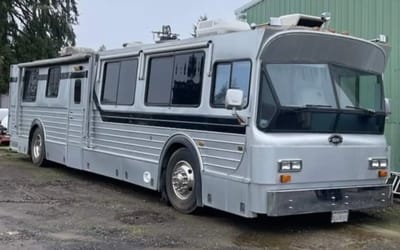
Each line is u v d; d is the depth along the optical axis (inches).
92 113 395.5
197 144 289.9
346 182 268.8
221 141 271.6
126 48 357.4
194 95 293.7
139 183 340.8
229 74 270.2
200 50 292.0
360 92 278.5
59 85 448.8
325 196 261.0
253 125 250.8
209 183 279.7
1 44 1130.0
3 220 278.7
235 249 235.0
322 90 264.7
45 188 378.0
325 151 259.9
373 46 281.0
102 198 345.1
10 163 509.7
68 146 430.6
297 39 257.6
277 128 251.0
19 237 245.8
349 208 269.7
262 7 476.7
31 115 502.6
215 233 262.5
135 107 343.9
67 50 434.0
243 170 256.8
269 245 243.8
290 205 249.8
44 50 1175.6
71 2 1256.2
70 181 411.2
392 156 363.9
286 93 254.4
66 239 244.4
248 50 258.2
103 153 379.9
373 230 272.8
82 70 409.1
